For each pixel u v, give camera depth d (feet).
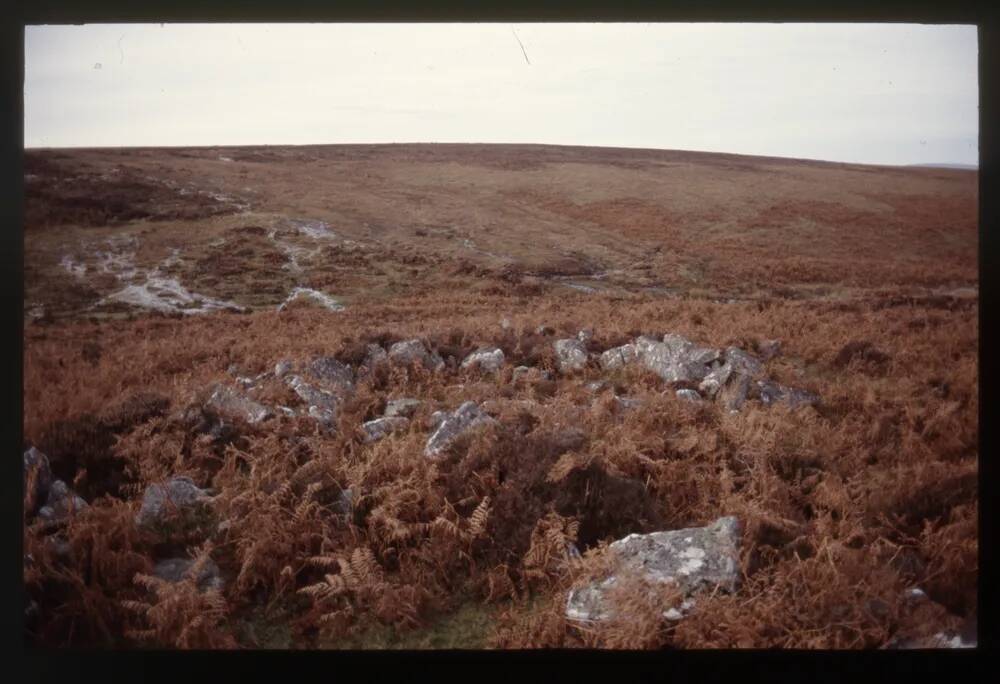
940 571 14.24
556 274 55.88
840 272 51.80
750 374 24.56
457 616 13.69
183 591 13.00
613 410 20.51
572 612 13.01
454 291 51.29
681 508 15.79
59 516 15.44
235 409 19.43
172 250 57.16
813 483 17.02
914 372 26.02
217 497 15.23
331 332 32.09
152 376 25.58
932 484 16.58
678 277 53.42
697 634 12.62
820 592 13.06
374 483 15.93
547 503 14.65
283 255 58.23
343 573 13.39
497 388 23.15
